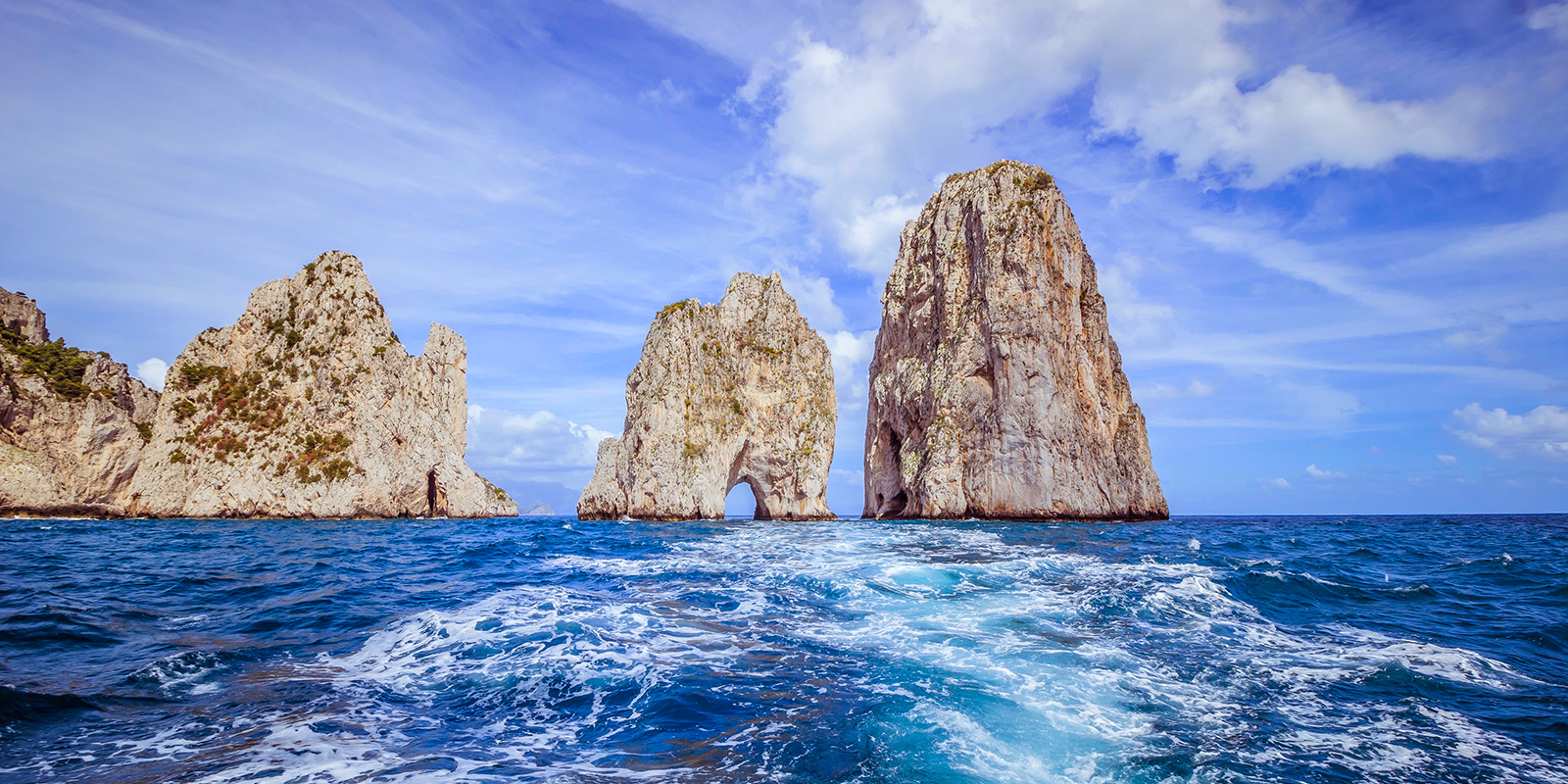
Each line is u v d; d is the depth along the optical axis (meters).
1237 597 15.38
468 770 6.81
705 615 13.55
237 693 9.05
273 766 6.84
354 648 11.30
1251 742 7.63
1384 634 12.54
